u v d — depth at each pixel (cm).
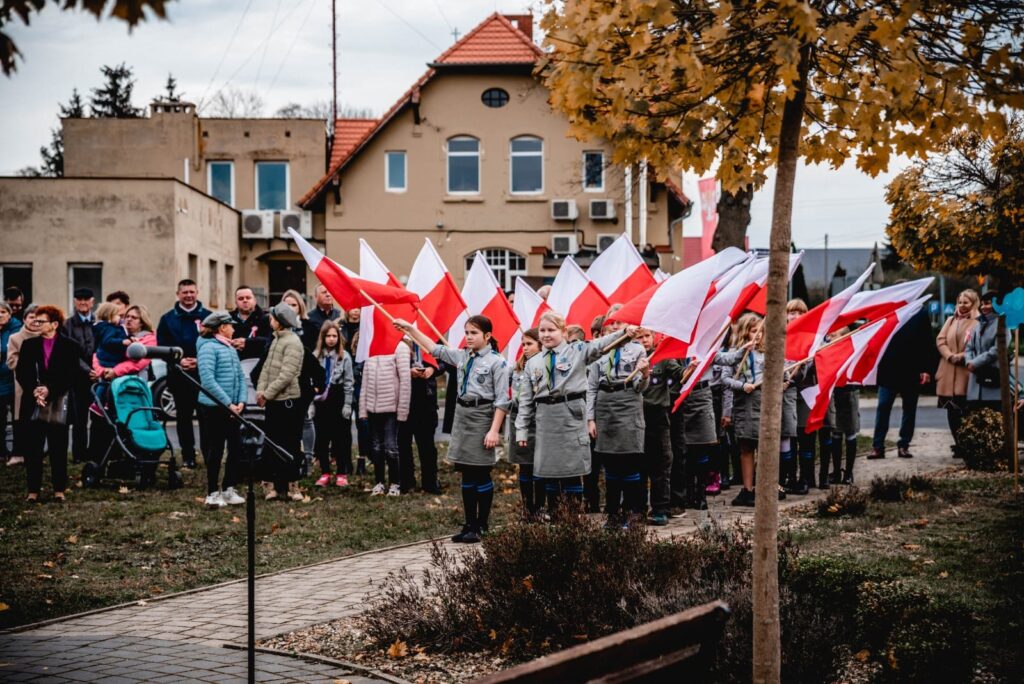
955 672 493
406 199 3344
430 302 1134
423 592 707
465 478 920
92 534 950
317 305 1294
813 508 1058
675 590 576
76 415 1267
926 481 1140
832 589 577
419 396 1176
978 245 1232
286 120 3566
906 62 451
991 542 845
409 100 3288
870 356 1083
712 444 1068
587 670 285
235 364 1098
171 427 1953
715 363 1088
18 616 689
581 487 893
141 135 3584
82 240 2756
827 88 508
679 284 875
